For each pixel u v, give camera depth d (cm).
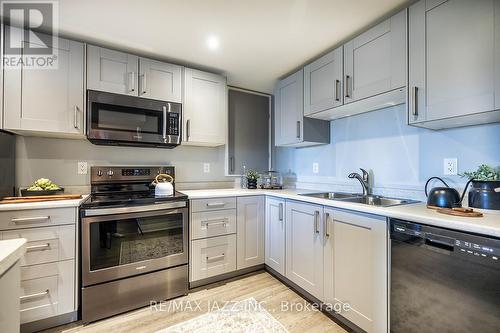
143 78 217
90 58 196
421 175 181
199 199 219
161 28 182
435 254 116
